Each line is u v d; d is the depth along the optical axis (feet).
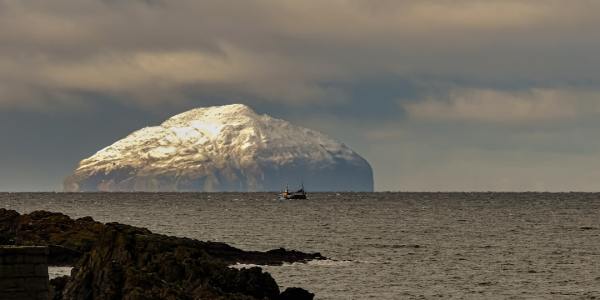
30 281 318.65
